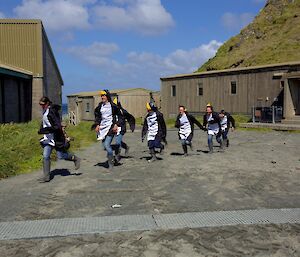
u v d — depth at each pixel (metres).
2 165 8.37
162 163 9.67
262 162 9.64
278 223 4.89
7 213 5.45
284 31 42.38
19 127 14.80
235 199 6.10
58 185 7.21
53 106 7.39
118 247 4.17
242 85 24.72
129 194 6.49
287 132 19.08
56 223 4.95
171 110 31.33
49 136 7.48
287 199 6.07
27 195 6.47
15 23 23.27
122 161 10.14
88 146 14.34
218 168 8.83
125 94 35.66
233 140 15.88
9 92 19.61
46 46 25.17
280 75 21.62
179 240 4.35
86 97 35.41
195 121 11.05
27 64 23.36
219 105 26.62
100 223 4.93
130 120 10.16
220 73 26.25
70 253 4.02
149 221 5.00
